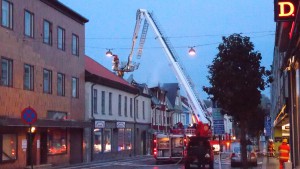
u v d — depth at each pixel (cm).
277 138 5141
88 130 4281
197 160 3019
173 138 3991
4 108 2947
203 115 3322
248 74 1919
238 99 1936
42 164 3441
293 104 2345
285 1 1466
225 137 5394
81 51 4256
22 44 3206
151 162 4184
